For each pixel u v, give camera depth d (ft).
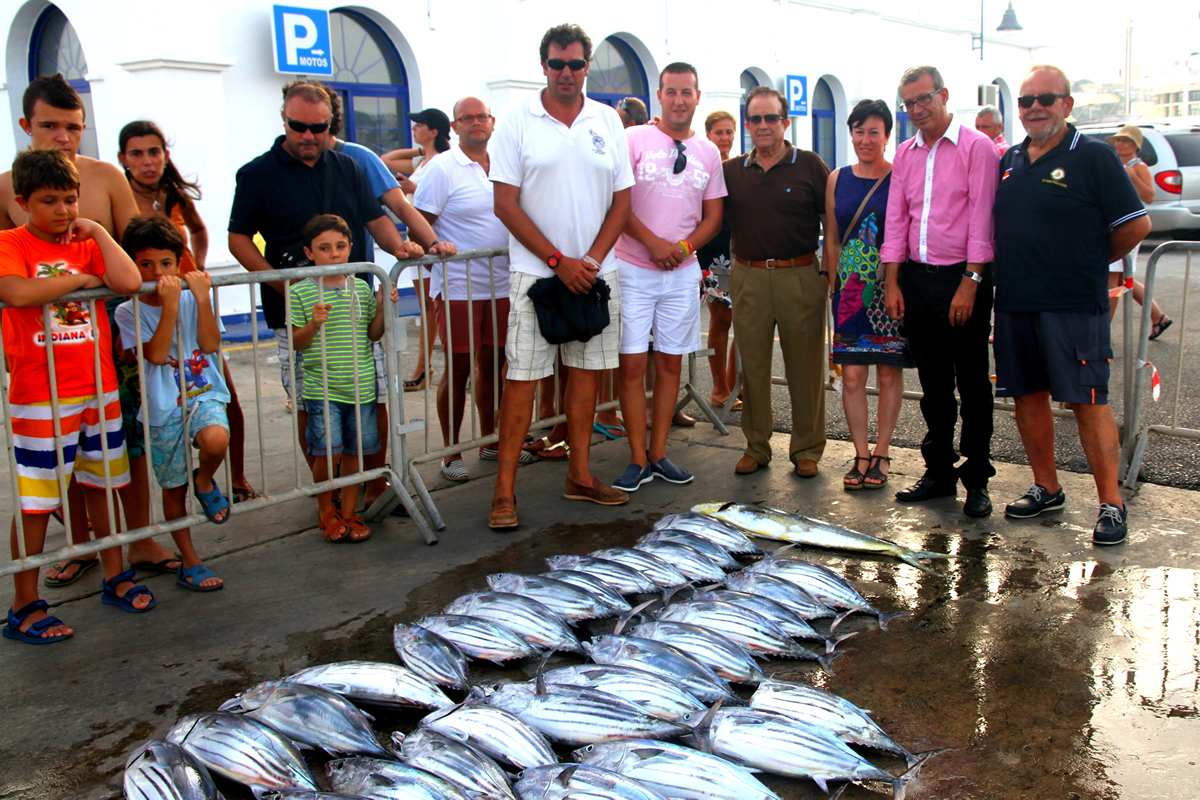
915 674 9.62
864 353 15.21
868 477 15.47
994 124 29.73
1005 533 13.34
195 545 13.89
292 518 14.99
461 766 7.44
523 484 16.38
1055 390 12.84
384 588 12.16
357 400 13.46
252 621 11.28
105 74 32.09
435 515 14.17
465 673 9.43
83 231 10.75
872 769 7.64
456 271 16.61
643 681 8.66
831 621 10.89
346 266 13.17
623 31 47.19
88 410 11.22
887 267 14.35
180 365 11.79
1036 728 8.59
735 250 16.01
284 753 7.79
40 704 9.49
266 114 33.86
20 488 10.81
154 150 13.47
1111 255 12.62
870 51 65.98
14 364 10.61
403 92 38.63
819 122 65.26
